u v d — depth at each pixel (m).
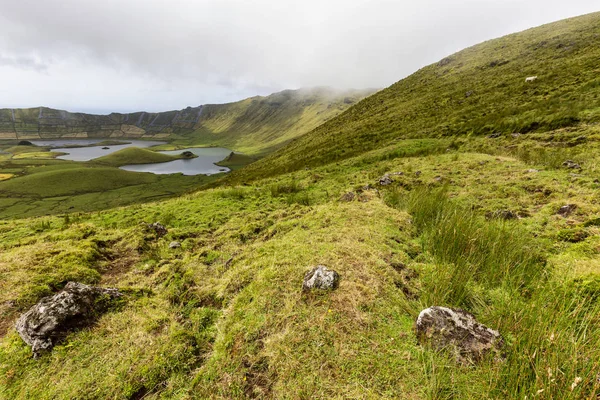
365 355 2.79
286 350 2.92
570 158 9.41
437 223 5.70
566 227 5.16
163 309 4.23
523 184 7.95
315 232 5.74
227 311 3.89
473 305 3.56
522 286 3.86
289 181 16.30
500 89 26.41
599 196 6.02
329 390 2.52
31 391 2.95
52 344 3.38
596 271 3.42
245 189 14.48
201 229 8.79
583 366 2.28
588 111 14.00
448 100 30.72
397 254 4.80
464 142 16.92
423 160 14.04
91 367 3.13
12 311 4.18
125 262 6.53
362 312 3.31
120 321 3.83
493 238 4.76
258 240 6.71
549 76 23.25
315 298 3.53
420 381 2.52
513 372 2.36
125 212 11.69
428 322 2.97
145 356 3.23
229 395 2.68
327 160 25.33
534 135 13.99
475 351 2.67
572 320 2.61
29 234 9.32
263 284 4.02
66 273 5.21
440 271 4.02
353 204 7.52
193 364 3.15
